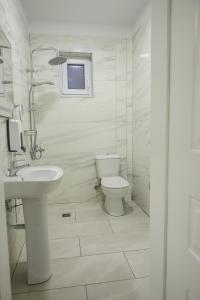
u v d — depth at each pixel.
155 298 1.04
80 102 2.91
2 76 1.49
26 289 1.42
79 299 1.33
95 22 2.78
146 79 2.47
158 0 0.89
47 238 1.51
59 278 1.52
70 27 2.78
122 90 2.98
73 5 2.39
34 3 2.32
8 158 1.70
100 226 2.30
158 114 0.94
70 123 2.92
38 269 1.47
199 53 0.67
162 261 0.95
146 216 2.56
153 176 1.01
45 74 2.80
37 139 2.86
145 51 2.47
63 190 2.99
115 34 2.88
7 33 1.70
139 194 2.87
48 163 2.92
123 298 1.33
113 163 2.91
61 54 2.90
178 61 0.78
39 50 2.74
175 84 0.81
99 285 1.45
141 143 2.72
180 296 0.82
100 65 2.90
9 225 1.56
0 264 0.76
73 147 2.96
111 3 2.37
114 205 2.57
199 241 0.70
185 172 0.77
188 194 0.75
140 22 2.59
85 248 1.88
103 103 2.96
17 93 2.04
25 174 1.62
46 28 2.74
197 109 0.69
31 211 1.42
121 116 3.02
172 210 0.87
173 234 0.86
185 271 0.78
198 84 0.68
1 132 1.53
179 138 0.80
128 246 1.91
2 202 0.82
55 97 2.85
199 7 0.67
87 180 3.03
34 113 2.80
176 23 0.79
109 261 1.70
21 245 1.94
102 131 3.00
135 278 1.51
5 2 1.65
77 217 2.54
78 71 2.99
